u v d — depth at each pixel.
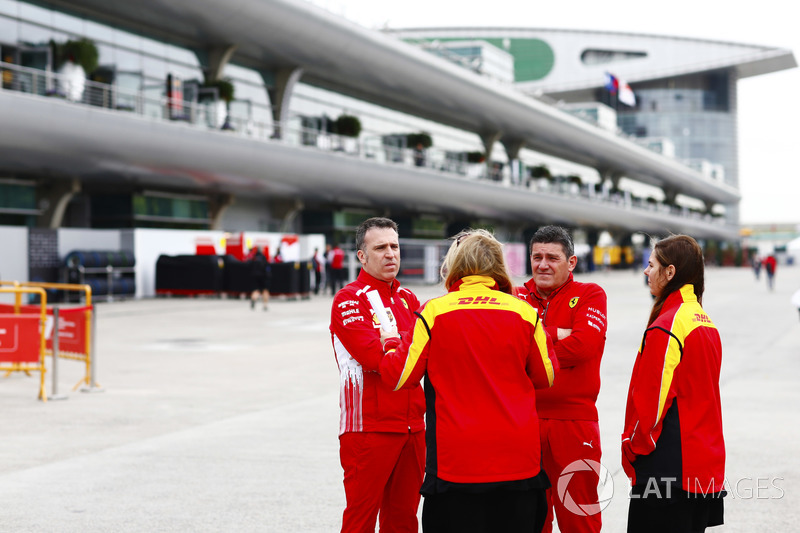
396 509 3.99
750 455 6.45
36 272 24.52
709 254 93.44
